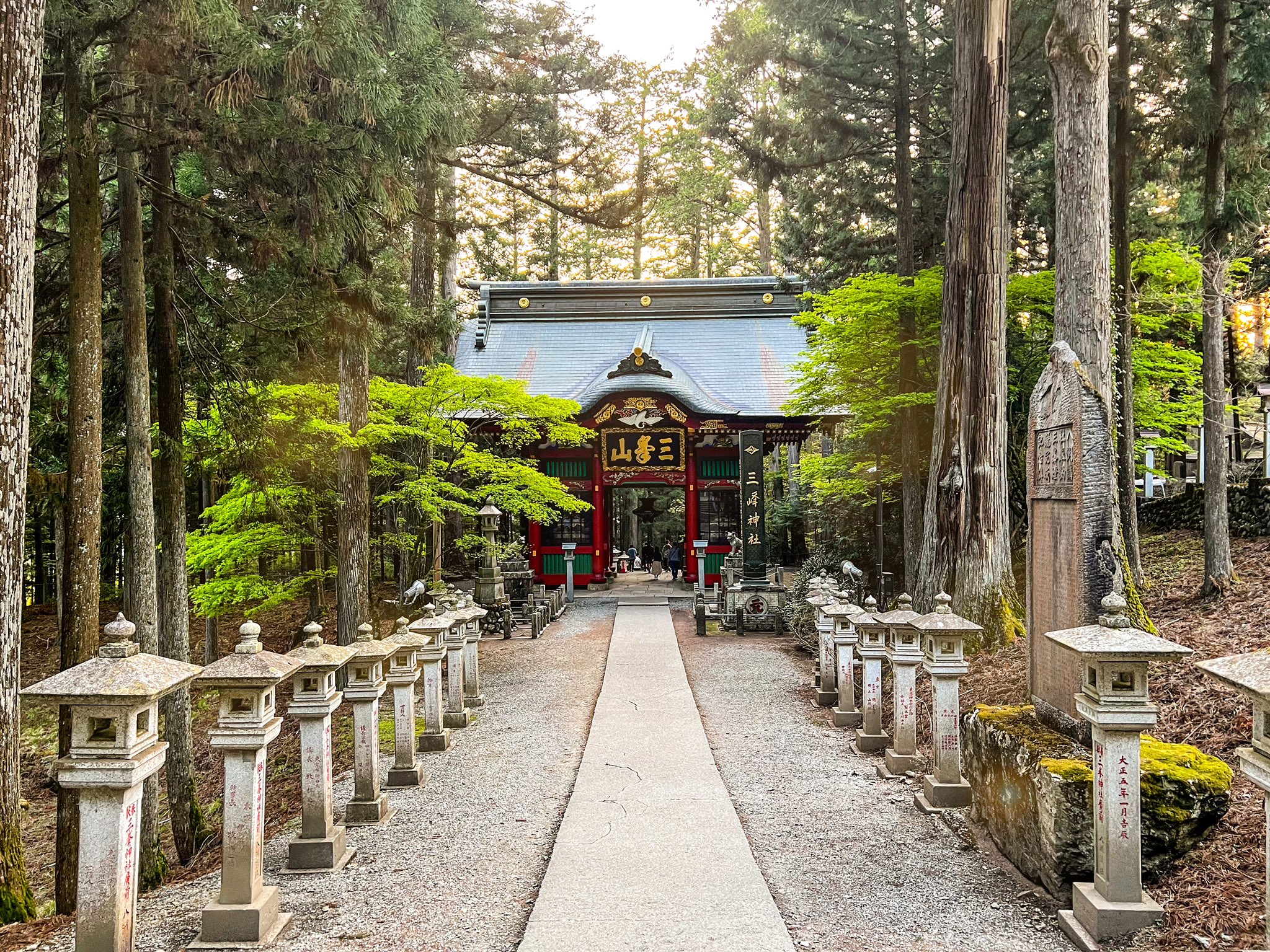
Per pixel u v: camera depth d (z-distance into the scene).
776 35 17.25
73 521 7.70
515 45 17.77
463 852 6.01
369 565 13.75
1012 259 20.50
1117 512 7.89
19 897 6.18
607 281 29.41
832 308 15.99
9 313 6.02
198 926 4.92
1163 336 18.89
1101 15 10.06
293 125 7.92
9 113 5.86
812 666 13.54
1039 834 4.99
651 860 5.60
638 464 24.64
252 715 4.65
